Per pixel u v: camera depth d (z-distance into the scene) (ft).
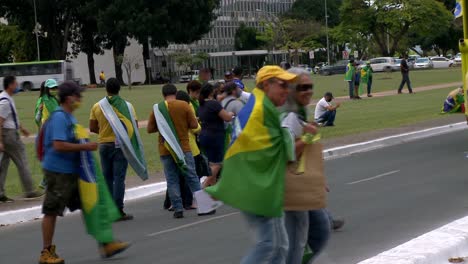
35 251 35.12
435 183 49.11
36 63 275.18
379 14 315.58
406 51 388.98
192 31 280.31
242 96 43.50
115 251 30.60
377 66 293.84
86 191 30.07
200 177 47.29
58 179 30.22
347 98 142.92
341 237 34.12
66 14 293.23
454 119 94.43
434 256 27.48
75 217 44.37
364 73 144.36
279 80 21.11
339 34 332.60
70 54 318.24
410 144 75.00
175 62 344.90
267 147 20.89
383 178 52.90
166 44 285.64
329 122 92.32
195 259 31.24
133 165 41.27
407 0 310.04
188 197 44.37
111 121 40.70
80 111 131.13
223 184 21.27
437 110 109.19
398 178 52.47
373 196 45.37
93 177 30.22
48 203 30.48
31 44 300.81
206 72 48.16
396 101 130.21
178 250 33.27
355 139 77.36
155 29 271.69
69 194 30.48
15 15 297.12
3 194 48.01
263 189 20.79
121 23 269.64
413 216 38.47
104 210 30.32
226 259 30.94
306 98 22.25
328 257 30.17
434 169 55.83
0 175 47.96
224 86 44.60
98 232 30.04
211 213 42.39
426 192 45.78
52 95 50.90
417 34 348.59
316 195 22.29
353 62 139.23
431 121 93.66
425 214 38.86
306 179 22.15
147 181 54.80
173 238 36.14
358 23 325.42
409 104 122.72
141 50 356.38
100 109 41.11
